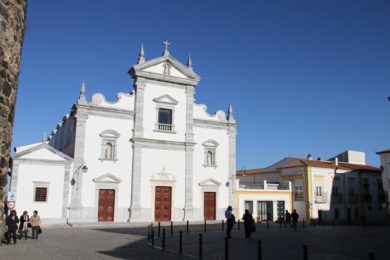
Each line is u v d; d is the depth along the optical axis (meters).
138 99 38.84
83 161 35.59
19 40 12.23
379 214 55.62
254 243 20.50
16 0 11.80
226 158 42.88
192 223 36.91
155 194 38.50
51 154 34.25
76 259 13.83
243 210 43.97
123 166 37.44
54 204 33.84
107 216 36.12
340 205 50.66
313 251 17.28
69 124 40.75
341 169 52.03
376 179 56.69
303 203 47.88
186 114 41.25
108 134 37.09
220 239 22.52
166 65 40.81
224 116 43.53
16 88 12.13
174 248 17.84
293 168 50.16
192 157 40.81
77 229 29.25
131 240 21.19
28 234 24.05
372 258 9.23
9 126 11.57
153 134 39.19
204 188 41.00
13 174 32.62
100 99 37.25
